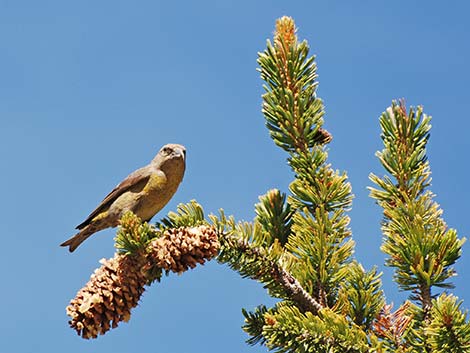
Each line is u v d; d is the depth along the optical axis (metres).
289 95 4.75
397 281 4.03
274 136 4.79
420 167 4.34
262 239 4.36
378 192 4.36
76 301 4.11
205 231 4.22
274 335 3.72
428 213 4.18
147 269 4.21
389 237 4.16
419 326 3.87
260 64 4.89
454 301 3.46
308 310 4.16
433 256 3.91
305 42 4.89
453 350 3.42
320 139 4.84
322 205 4.38
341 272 4.23
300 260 4.34
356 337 3.65
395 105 4.51
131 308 4.19
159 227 4.50
